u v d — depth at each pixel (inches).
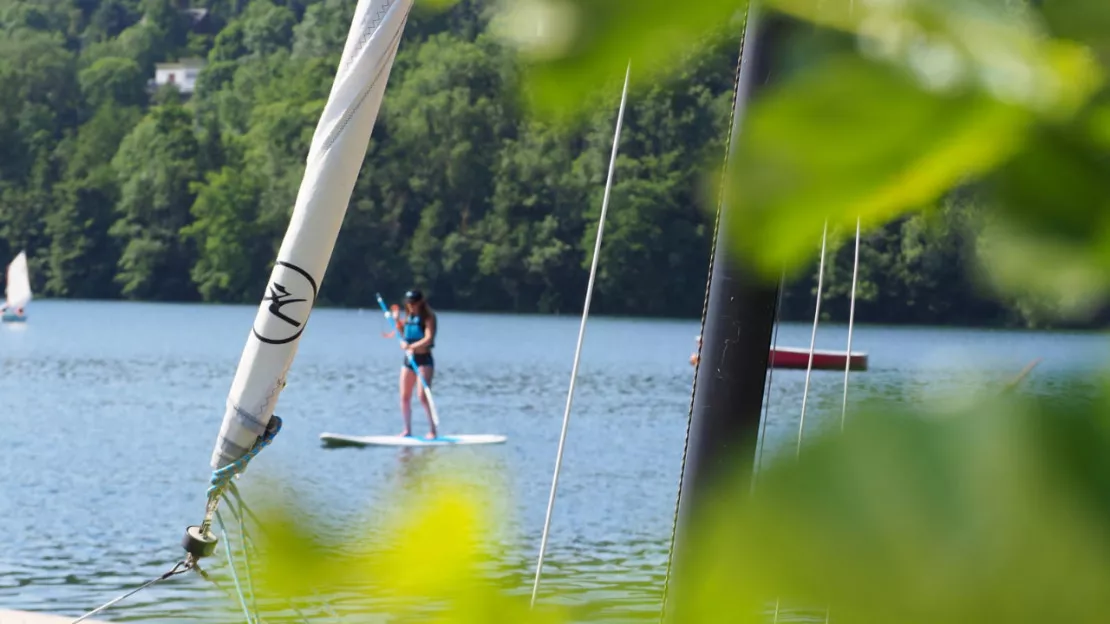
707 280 491.5
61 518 2011.6
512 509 44.3
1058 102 38.7
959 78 39.2
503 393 4347.9
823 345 5187.0
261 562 43.8
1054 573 34.9
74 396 4163.4
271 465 45.1
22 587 1483.8
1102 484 35.1
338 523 44.2
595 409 3853.3
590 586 52.8
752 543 37.5
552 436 3120.1
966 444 36.2
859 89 40.1
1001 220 39.3
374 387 4532.5
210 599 67.4
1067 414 35.8
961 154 39.6
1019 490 35.4
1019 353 37.4
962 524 35.7
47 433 3196.4
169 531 1902.1
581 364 5733.3
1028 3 39.2
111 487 2340.1
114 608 1346.0
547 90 43.6
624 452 2839.6
